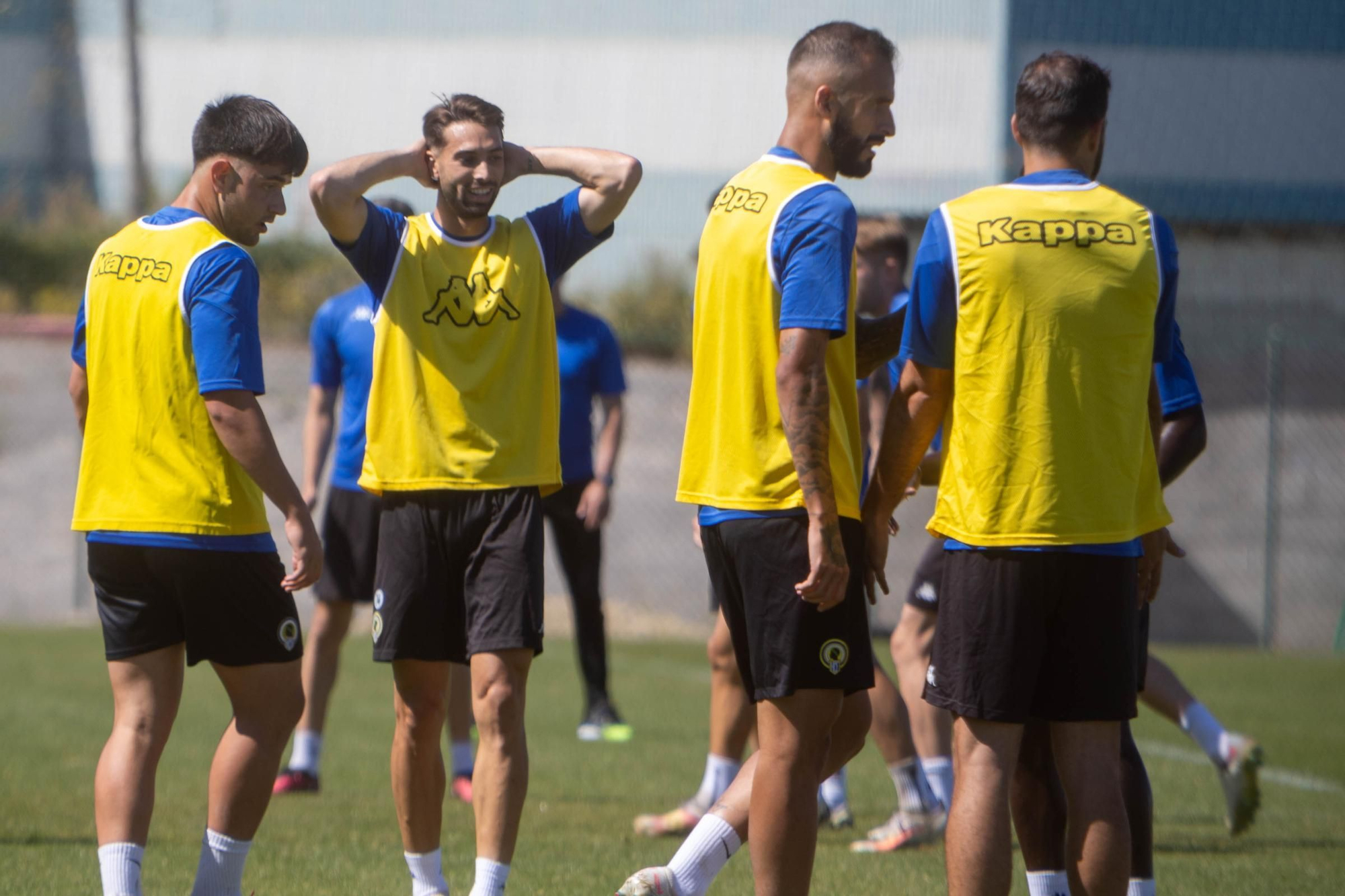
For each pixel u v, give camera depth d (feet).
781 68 206.69
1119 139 197.77
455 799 74.02
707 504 43.01
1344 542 178.60
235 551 43.34
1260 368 184.24
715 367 43.24
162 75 218.59
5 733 90.02
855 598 41.96
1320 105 198.49
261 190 44.37
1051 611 40.52
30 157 219.20
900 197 194.39
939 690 41.01
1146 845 45.52
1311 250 196.65
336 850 59.31
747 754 86.84
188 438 42.98
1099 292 39.99
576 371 91.86
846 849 62.44
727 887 54.95
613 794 74.95
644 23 208.74
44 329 182.60
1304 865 58.44
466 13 211.41
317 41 214.69
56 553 172.35
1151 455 42.45
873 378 63.31
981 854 39.63
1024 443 39.93
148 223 44.37
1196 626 177.58
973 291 40.42
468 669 74.28
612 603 176.96
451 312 46.85
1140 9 196.75
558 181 197.88
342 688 120.67
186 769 79.10
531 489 47.24
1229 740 61.82
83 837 60.39
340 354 75.72
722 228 43.37
